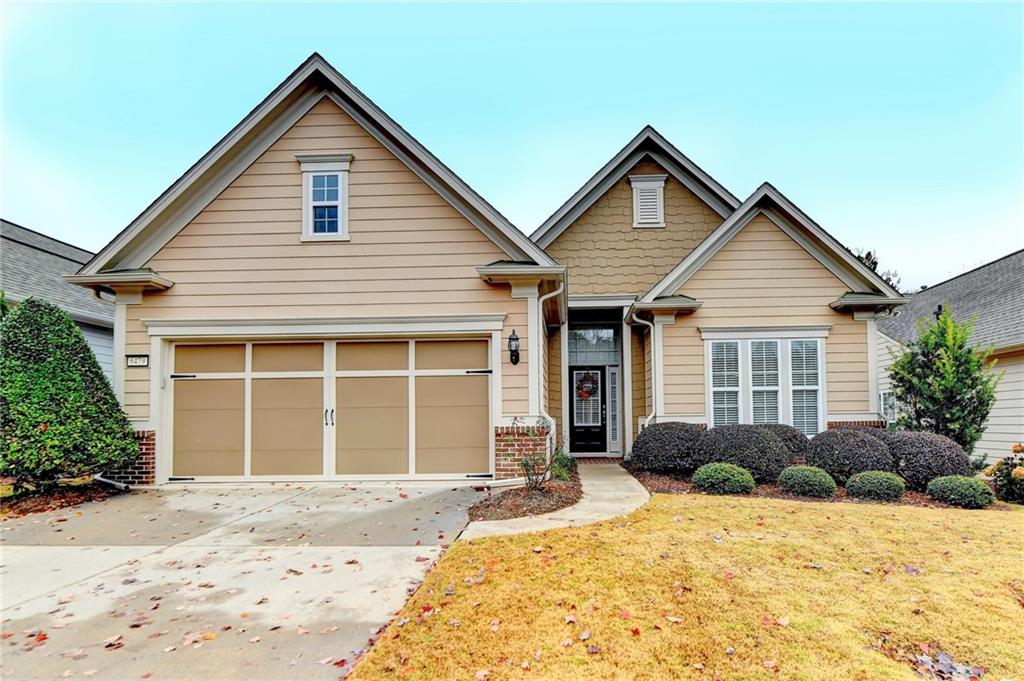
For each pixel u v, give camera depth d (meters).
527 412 8.98
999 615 3.99
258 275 9.31
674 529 6.07
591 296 12.56
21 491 8.04
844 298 10.25
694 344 10.67
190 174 9.15
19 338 8.12
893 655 3.49
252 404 9.38
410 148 9.18
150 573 4.99
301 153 9.41
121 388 9.21
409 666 3.35
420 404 9.30
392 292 9.25
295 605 4.25
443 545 5.73
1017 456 8.15
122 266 9.30
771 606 4.11
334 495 8.33
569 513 6.87
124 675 3.30
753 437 8.95
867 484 7.70
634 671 3.29
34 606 4.28
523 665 3.35
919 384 9.47
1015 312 12.15
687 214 12.79
